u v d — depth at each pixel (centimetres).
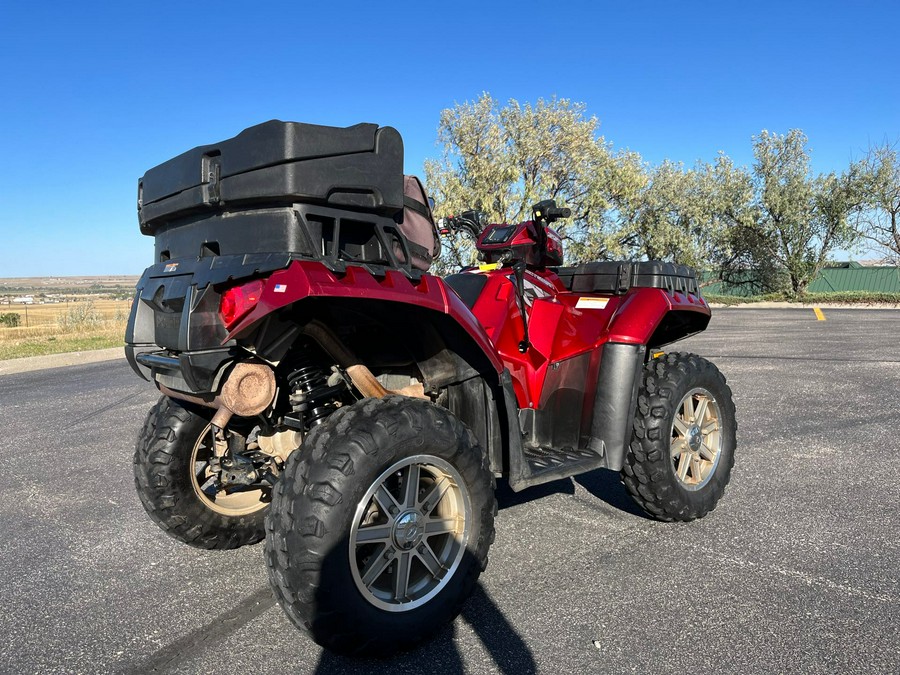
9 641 273
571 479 484
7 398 930
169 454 329
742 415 680
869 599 293
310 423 280
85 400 896
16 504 453
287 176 237
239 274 238
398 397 257
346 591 231
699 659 248
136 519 420
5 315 3003
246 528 359
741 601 293
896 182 3419
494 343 358
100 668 253
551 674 241
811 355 1167
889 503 416
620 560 339
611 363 361
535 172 2305
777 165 3631
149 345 289
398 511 251
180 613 295
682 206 3516
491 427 303
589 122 2277
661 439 364
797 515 399
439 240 318
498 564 336
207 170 258
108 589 320
